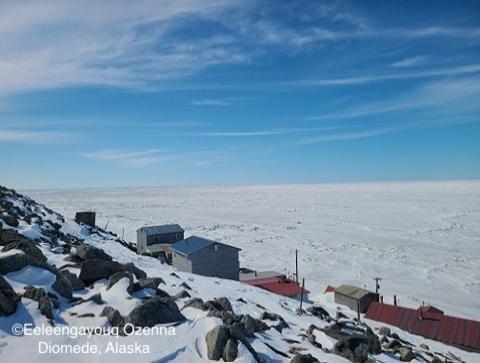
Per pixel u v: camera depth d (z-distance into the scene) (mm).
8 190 30422
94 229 36438
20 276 9203
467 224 78812
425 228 74438
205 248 32469
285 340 10086
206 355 7383
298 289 32969
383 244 58750
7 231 13219
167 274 17281
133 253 28203
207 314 9203
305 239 63750
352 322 18625
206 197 198125
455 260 47656
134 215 103000
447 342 22656
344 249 55219
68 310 8656
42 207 32156
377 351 11891
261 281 34906
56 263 12023
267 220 91375
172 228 46750
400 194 182750
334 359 9500
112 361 6625
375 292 32469
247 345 7828
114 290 9867
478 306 31516
